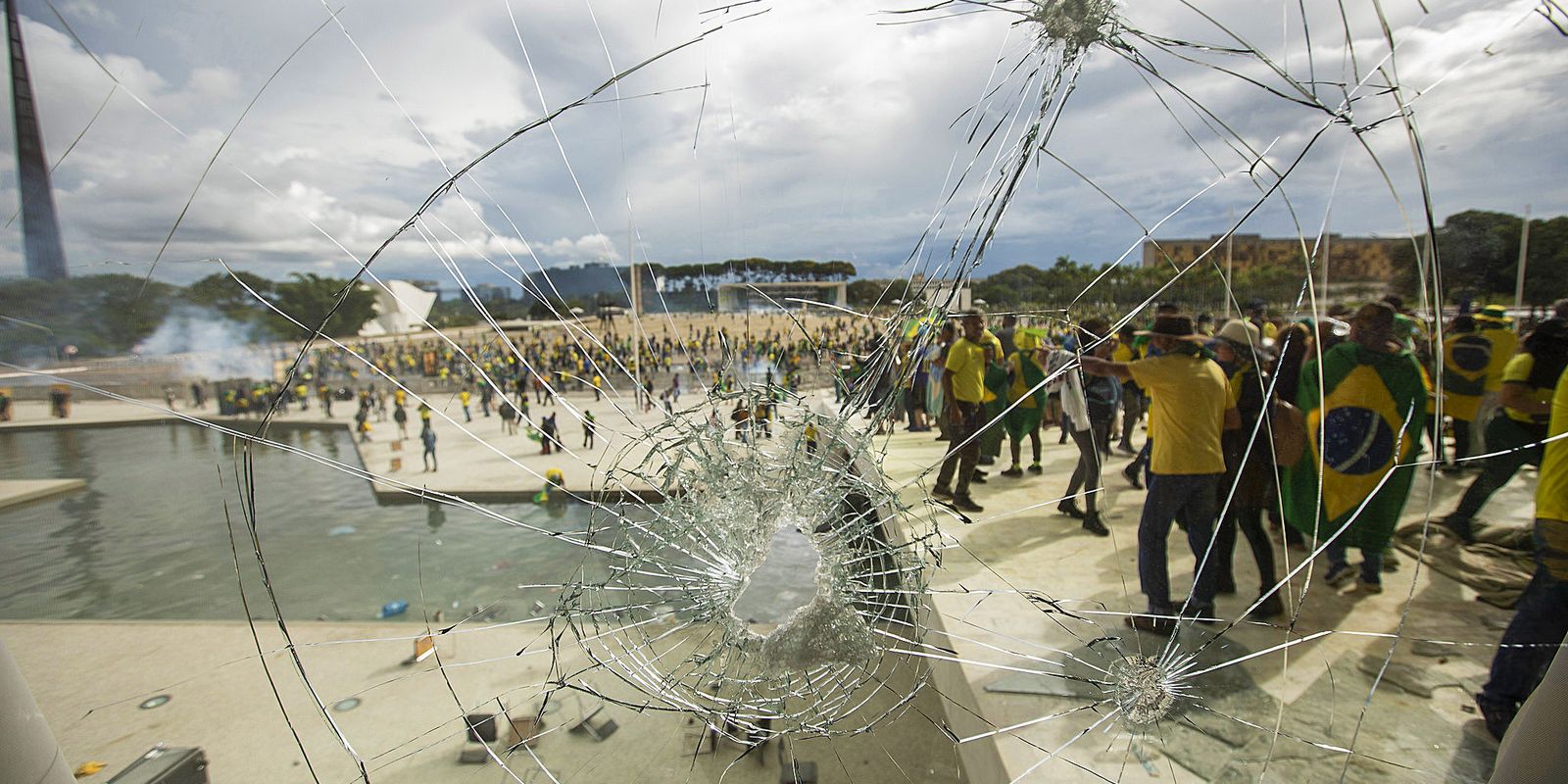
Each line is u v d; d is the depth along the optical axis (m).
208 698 2.90
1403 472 2.27
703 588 2.20
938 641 2.42
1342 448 2.32
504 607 4.07
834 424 2.05
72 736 2.66
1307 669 2.05
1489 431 2.26
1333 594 2.40
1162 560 2.23
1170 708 1.91
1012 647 2.21
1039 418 3.86
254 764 2.48
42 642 3.44
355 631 3.59
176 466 8.98
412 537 5.98
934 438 4.69
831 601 2.16
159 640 3.47
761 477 2.15
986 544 2.98
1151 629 2.23
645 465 2.13
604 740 2.46
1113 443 3.44
